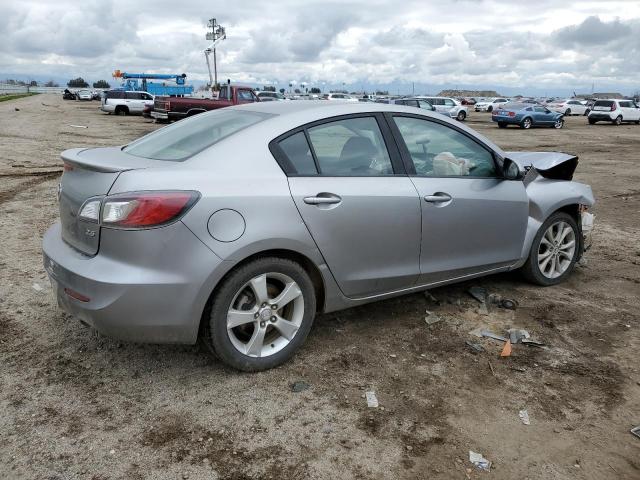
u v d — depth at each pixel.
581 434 2.95
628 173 13.15
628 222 7.88
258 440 2.83
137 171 3.05
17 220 7.01
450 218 4.05
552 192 4.86
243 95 25.17
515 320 4.32
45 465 2.61
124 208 2.93
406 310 4.44
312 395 3.23
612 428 3.01
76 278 3.07
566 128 32.06
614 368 3.63
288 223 3.29
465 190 4.15
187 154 3.35
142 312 2.99
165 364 3.53
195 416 3.01
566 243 5.14
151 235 2.94
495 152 4.44
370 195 3.63
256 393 3.24
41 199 8.37
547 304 4.63
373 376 3.46
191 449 2.75
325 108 3.73
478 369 3.57
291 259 3.45
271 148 3.38
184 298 3.04
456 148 4.25
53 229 3.74
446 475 2.62
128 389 3.25
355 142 3.73
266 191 3.24
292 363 3.58
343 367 3.55
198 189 3.06
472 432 2.94
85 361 3.55
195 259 3.03
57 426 2.90
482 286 5.00
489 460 2.73
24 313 4.21
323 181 3.49
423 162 4.04
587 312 4.50
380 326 4.15
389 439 2.87
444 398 3.24
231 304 3.24
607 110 35.53
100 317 3.00
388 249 3.78
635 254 6.21
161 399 3.16
